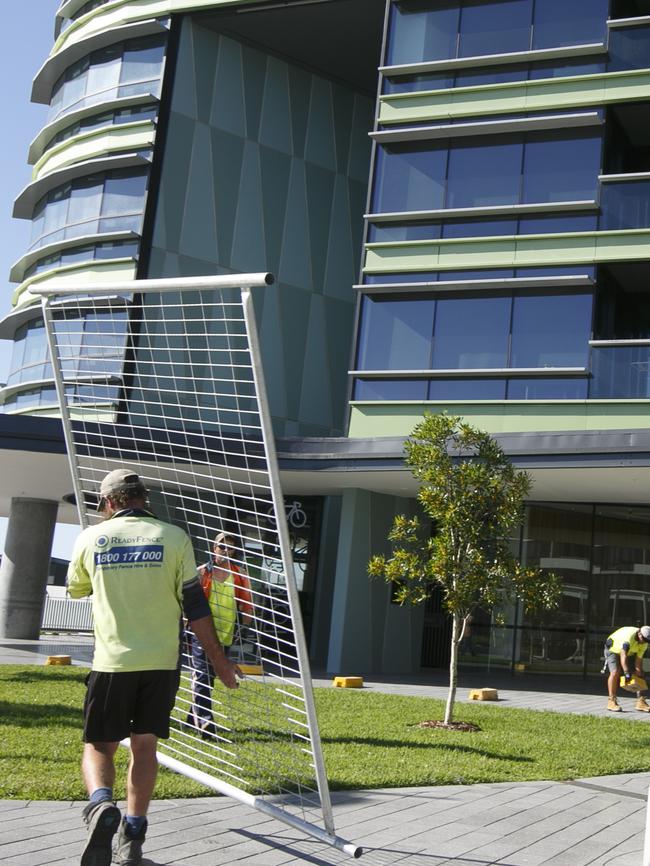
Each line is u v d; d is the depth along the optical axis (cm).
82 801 645
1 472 2722
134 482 537
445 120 2419
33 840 541
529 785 873
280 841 590
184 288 589
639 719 1520
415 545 1324
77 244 2934
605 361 2130
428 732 1168
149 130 2881
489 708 1530
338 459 2175
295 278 2991
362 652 2319
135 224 2830
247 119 2992
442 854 593
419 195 2397
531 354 2203
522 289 2241
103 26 3089
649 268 2214
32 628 3108
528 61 2384
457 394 2236
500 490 1266
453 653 1278
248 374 2703
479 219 2333
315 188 3086
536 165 2316
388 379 2303
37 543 3150
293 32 2938
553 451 1942
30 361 3056
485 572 1247
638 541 2394
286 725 1087
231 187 2934
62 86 3244
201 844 568
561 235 2238
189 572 513
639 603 2367
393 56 2514
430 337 2294
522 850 620
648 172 2302
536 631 2395
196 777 647
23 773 715
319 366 2989
